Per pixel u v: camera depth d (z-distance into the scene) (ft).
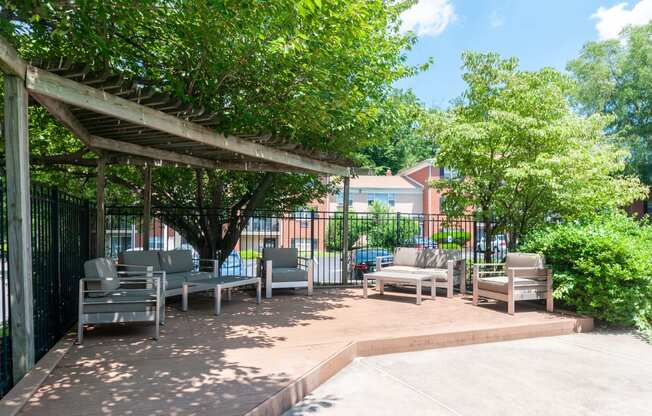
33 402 10.64
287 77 19.42
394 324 19.54
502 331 19.19
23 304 12.15
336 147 29.27
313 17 16.42
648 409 12.13
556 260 23.91
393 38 31.22
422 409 11.94
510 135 28.68
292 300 25.73
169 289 22.45
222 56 17.38
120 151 22.67
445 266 28.32
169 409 10.33
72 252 19.80
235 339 16.74
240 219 37.14
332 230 82.17
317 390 13.23
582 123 28.14
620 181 29.48
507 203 30.63
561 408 12.15
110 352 14.92
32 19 14.56
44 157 24.73
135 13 15.85
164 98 15.55
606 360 16.52
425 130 31.12
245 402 10.77
